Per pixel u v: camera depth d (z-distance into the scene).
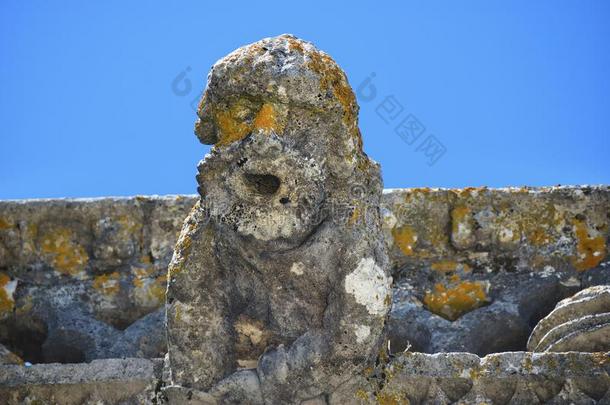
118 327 30.17
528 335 29.03
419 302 29.62
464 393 25.31
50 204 30.53
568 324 26.25
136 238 30.47
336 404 25.11
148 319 29.56
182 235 25.66
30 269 30.31
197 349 25.39
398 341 29.16
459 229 30.06
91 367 25.78
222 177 25.16
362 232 25.06
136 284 30.12
